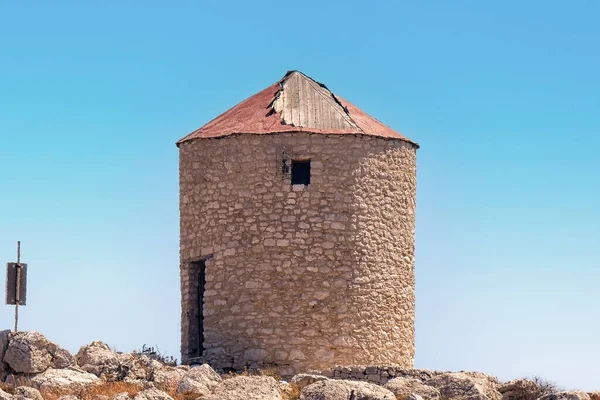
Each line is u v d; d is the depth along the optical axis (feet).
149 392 111.65
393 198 141.28
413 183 145.18
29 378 117.29
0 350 118.62
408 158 143.84
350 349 136.77
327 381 116.16
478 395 118.83
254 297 137.39
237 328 137.59
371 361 137.80
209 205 140.56
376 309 138.72
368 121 143.74
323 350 136.26
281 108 141.79
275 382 118.01
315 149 138.10
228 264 138.72
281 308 136.87
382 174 140.36
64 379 116.67
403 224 142.61
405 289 142.51
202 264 143.33
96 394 114.62
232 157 139.54
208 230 140.46
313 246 137.08
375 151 139.95
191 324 142.61
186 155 143.54
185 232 143.23
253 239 137.90
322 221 137.39
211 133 141.69
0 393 109.29
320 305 136.67
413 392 119.03
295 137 138.10
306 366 136.05
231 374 132.77
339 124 139.74
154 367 124.16
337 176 138.10
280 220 137.59
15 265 122.83
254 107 144.25
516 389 123.44
